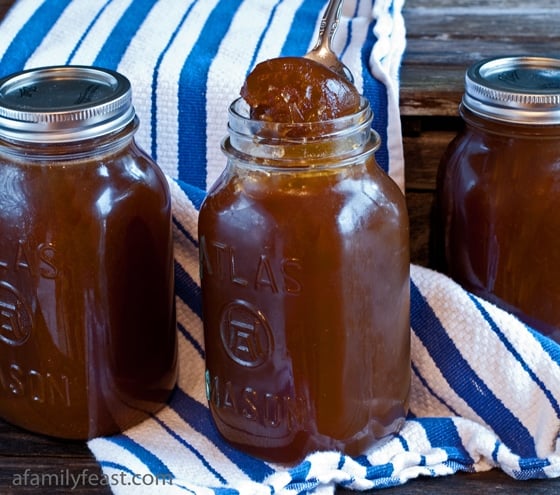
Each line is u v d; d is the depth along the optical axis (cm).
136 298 77
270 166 71
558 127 77
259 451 77
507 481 76
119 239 75
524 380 78
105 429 79
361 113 72
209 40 92
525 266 80
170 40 92
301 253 72
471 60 93
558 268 79
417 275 81
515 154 78
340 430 76
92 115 73
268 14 97
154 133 88
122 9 97
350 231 72
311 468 74
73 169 74
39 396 78
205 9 97
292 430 75
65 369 77
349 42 91
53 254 74
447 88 88
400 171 87
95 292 75
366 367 75
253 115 73
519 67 82
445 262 84
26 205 74
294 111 71
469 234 81
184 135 88
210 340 77
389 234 73
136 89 88
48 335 76
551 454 76
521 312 81
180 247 86
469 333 80
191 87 87
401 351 77
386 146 87
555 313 81
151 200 77
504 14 104
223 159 89
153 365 80
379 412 77
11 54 91
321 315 73
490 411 80
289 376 74
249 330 74
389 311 75
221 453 78
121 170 75
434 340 81
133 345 78
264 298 73
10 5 102
